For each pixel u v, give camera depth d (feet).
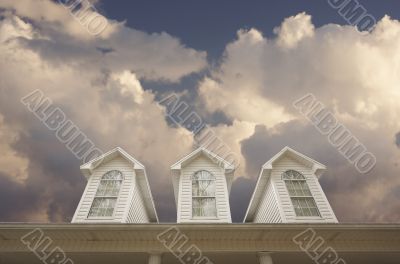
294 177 30.81
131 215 28.99
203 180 30.50
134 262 24.26
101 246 21.94
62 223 20.34
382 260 24.22
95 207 27.66
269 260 21.52
